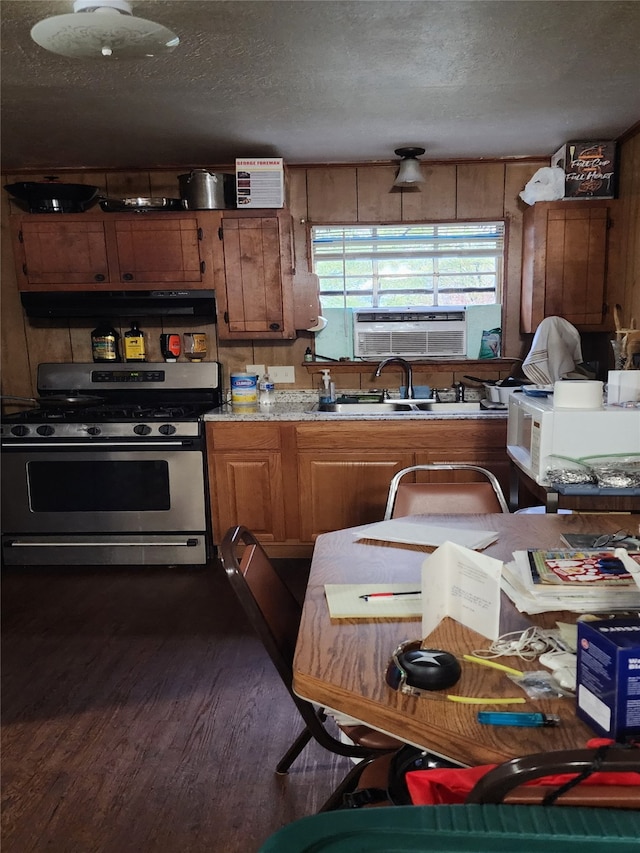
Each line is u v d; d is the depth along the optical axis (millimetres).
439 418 3221
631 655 768
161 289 3432
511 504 2656
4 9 1808
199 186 3303
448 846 590
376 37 2020
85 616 2791
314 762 1812
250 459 3344
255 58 2152
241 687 2189
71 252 3406
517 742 831
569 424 2008
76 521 3383
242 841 1524
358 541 1673
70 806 1648
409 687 959
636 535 1634
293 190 3602
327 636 1146
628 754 667
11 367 3812
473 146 3277
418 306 3684
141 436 3301
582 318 3320
